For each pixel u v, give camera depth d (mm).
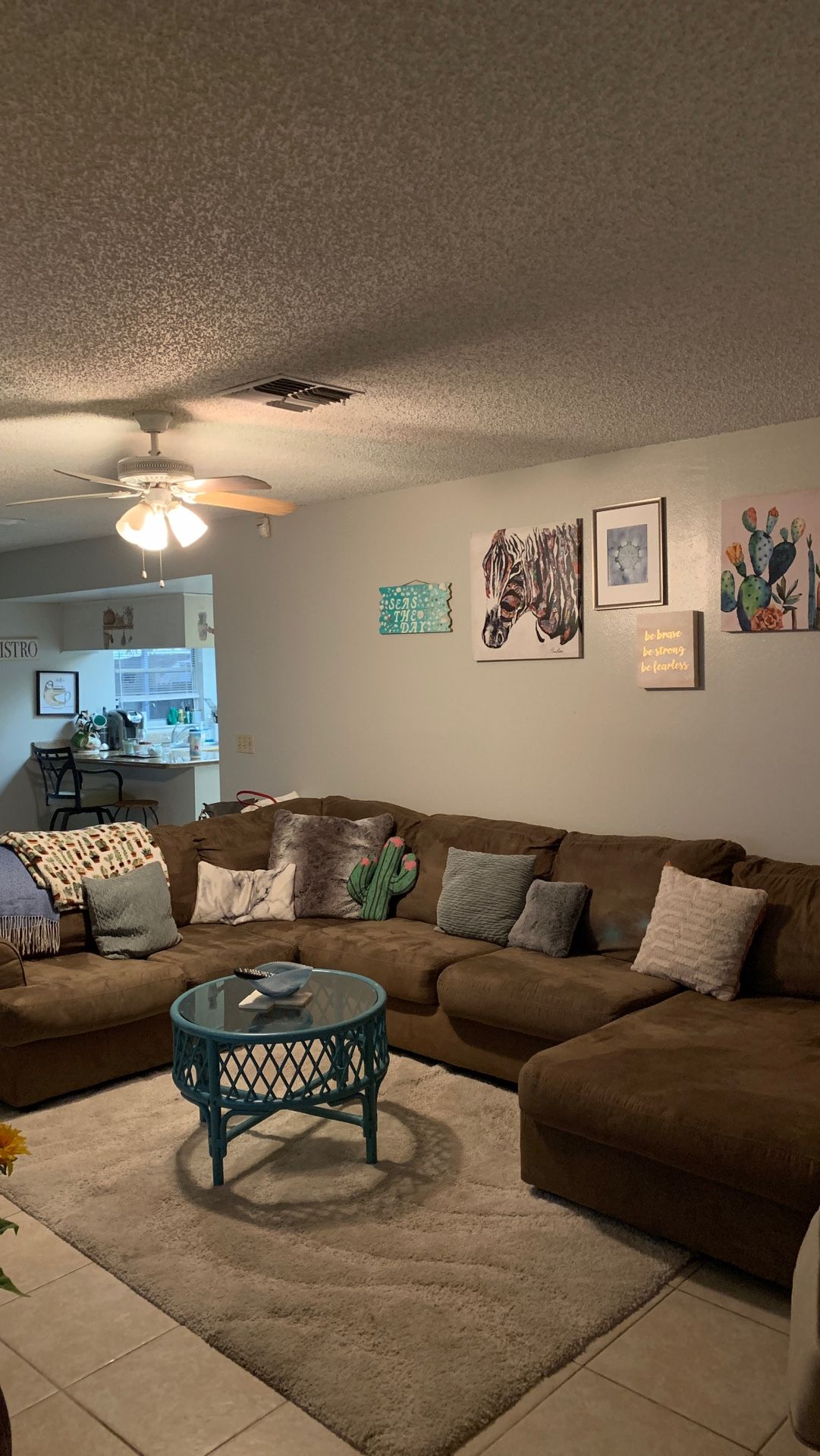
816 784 3775
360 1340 2287
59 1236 2768
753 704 3928
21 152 1777
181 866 4707
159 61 1516
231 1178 3053
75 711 8453
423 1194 2932
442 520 4930
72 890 4227
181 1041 3131
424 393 3348
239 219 2068
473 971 3701
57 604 8273
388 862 4688
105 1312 2438
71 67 1525
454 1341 2275
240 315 2619
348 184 1932
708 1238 2537
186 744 8164
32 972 3842
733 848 3822
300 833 4906
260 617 5867
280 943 4312
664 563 4137
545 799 4629
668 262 2330
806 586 3732
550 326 2736
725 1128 2451
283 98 1628
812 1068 2717
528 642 4605
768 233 2180
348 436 3949
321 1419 2055
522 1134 2938
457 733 4957
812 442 3727
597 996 3359
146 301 2504
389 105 1656
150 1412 2102
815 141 1790
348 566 5371
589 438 4016
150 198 1967
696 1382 2158
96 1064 3723
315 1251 2646
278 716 5824
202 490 3707
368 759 5379
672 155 1839
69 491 5000
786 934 3420
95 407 3459
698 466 4027
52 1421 2082
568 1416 2066
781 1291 2475
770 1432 2012
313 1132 3350
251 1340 2293
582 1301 2416
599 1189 2766
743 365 3092
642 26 1457
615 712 4348
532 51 1515
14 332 2695
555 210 2059
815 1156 2307
